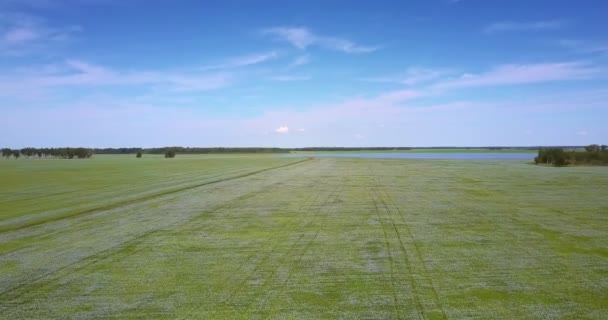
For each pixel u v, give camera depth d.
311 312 6.47
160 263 9.21
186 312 6.53
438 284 7.69
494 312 6.42
